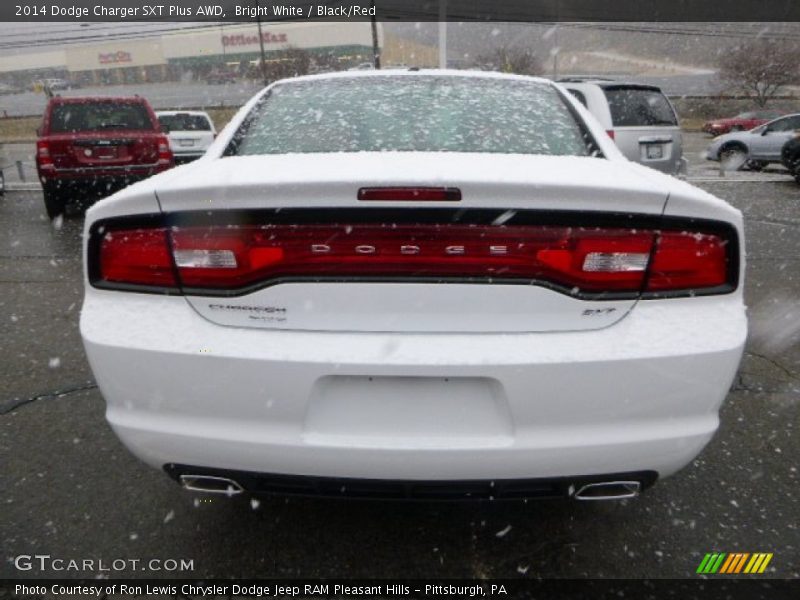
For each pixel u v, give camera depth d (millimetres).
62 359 3492
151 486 2328
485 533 2088
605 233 1546
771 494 2273
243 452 1597
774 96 38250
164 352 1572
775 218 7895
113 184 8125
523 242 1521
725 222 1605
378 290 1532
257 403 1568
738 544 2025
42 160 7781
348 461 1581
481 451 1562
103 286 1649
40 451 2557
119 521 2135
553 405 1548
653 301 1588
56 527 2102
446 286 1528
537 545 2031
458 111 2363
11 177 15000
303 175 1557
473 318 1545
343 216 1515
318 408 1584
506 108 2408
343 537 2066
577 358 1524
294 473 1618
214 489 1733
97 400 3000
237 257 1553
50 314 4285
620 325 1570
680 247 1574
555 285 1542
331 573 1909
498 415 1579
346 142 2199
